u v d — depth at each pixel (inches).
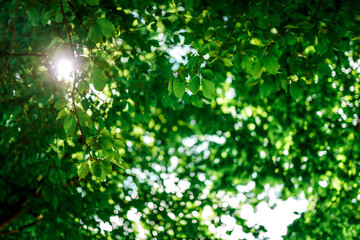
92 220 252.5
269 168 270.4
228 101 318.0
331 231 261.4
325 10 94.3
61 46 77.2
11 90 148.0
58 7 91.1
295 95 108.3
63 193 205.0
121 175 285.0
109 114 157.6
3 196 199.5
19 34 179.6
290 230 273.3
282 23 96.9
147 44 149.8
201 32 136.3
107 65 76.7
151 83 180.1
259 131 280.5
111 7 132.1
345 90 219.1
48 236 228.7
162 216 291.9
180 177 346.9
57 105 78.2
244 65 83.4
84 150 145.1
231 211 319.3
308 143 244.2
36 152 149.5
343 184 250.5
